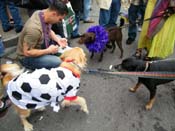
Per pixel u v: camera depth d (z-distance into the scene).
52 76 2.60
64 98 2.84
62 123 3.20
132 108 3.48
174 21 3.85
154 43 4.09
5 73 2.69
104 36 4.15
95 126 3.17
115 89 3.83
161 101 3.61
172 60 3.23
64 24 4.23
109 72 2.83
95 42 4.15
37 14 2.88
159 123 3.26
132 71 3.10
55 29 4.17
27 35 2.86
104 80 4.02
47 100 2.65
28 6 4.16
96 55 4.70
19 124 3.15
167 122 3.27
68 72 2.69
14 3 4.38
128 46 5.02
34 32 2.84
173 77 2.96
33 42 2.91
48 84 2.54
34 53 3.00
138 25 5.35
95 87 3.86
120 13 5.71
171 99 3.65
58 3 2.74
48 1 3.88
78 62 2.79
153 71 3.09
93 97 3.65
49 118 3.26
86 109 3.28
